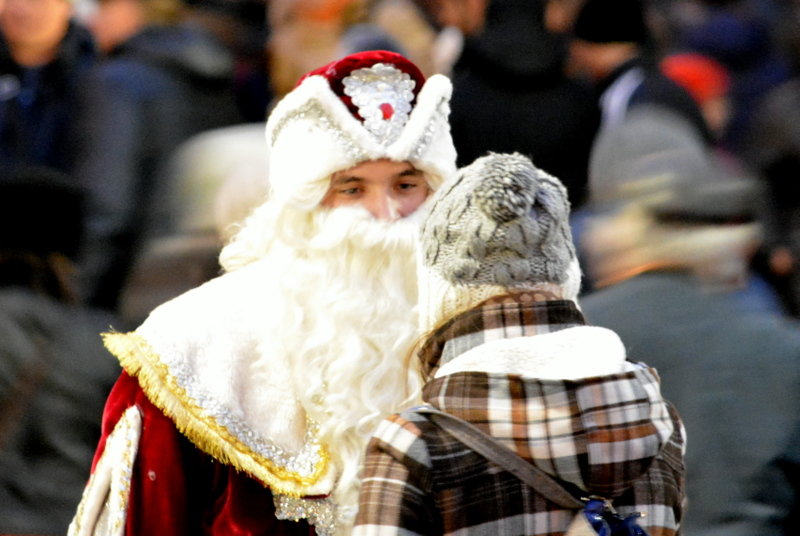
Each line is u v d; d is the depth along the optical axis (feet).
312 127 26.78
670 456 23.29
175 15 52.90
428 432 22.17
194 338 26.37
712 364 31.42
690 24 72.49
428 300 22.98
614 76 53.72
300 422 26.55
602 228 34.71
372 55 27.12
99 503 26.05
